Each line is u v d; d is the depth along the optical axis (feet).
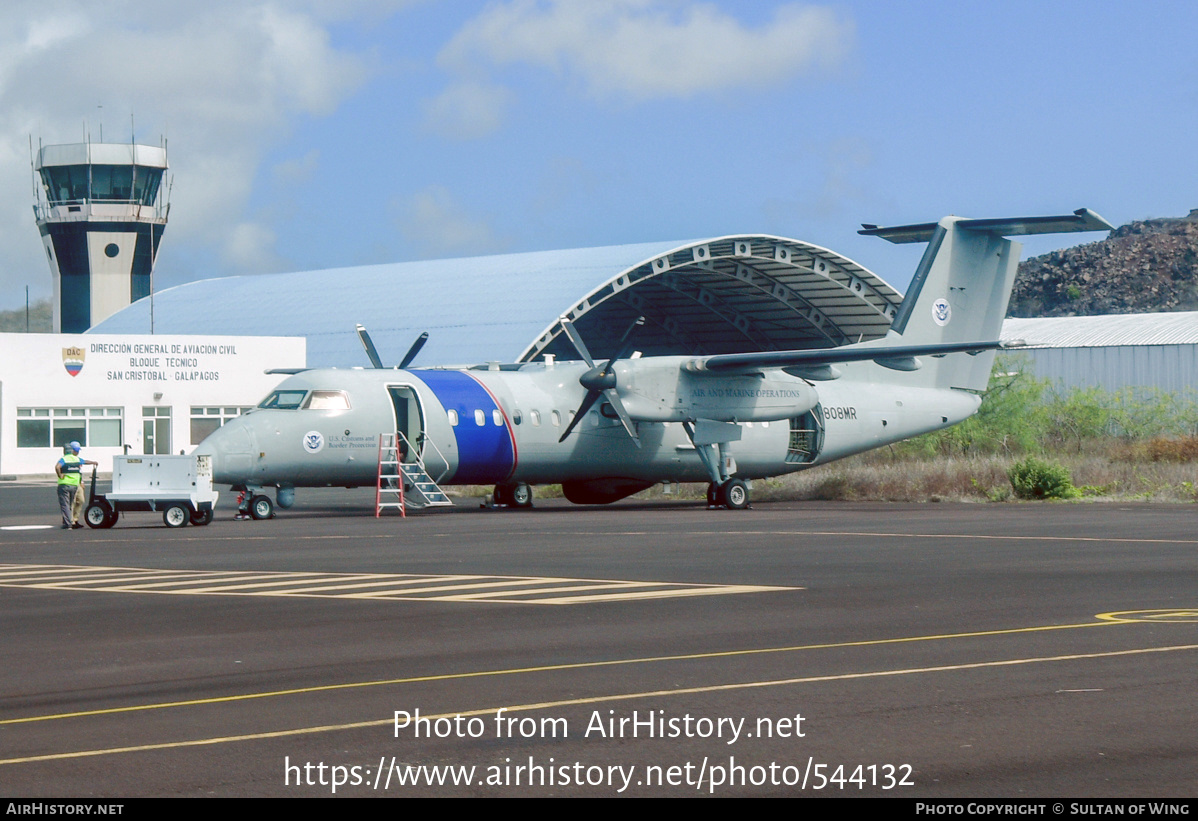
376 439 108.27
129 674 36.24
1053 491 130.00
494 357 188.65
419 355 199.00
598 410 119.96
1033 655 37.99
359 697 32.76
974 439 205.87
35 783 25.03
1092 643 40.14
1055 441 217.56
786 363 115.24
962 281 134.62
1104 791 24.06
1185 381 241.76
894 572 61.36
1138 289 605.73
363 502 134.92
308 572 62.69
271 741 28.22
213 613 48.26
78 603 51.75
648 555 71.05
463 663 37.47
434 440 110.32
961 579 58.18
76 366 200.54
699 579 58.90
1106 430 225.35
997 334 139.03
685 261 207.51
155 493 96.37
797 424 130.93
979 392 143.33
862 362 135.44
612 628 43.96
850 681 34.19
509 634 42.80
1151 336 251.19
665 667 36.47
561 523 99.19
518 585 56.75
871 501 134.21
